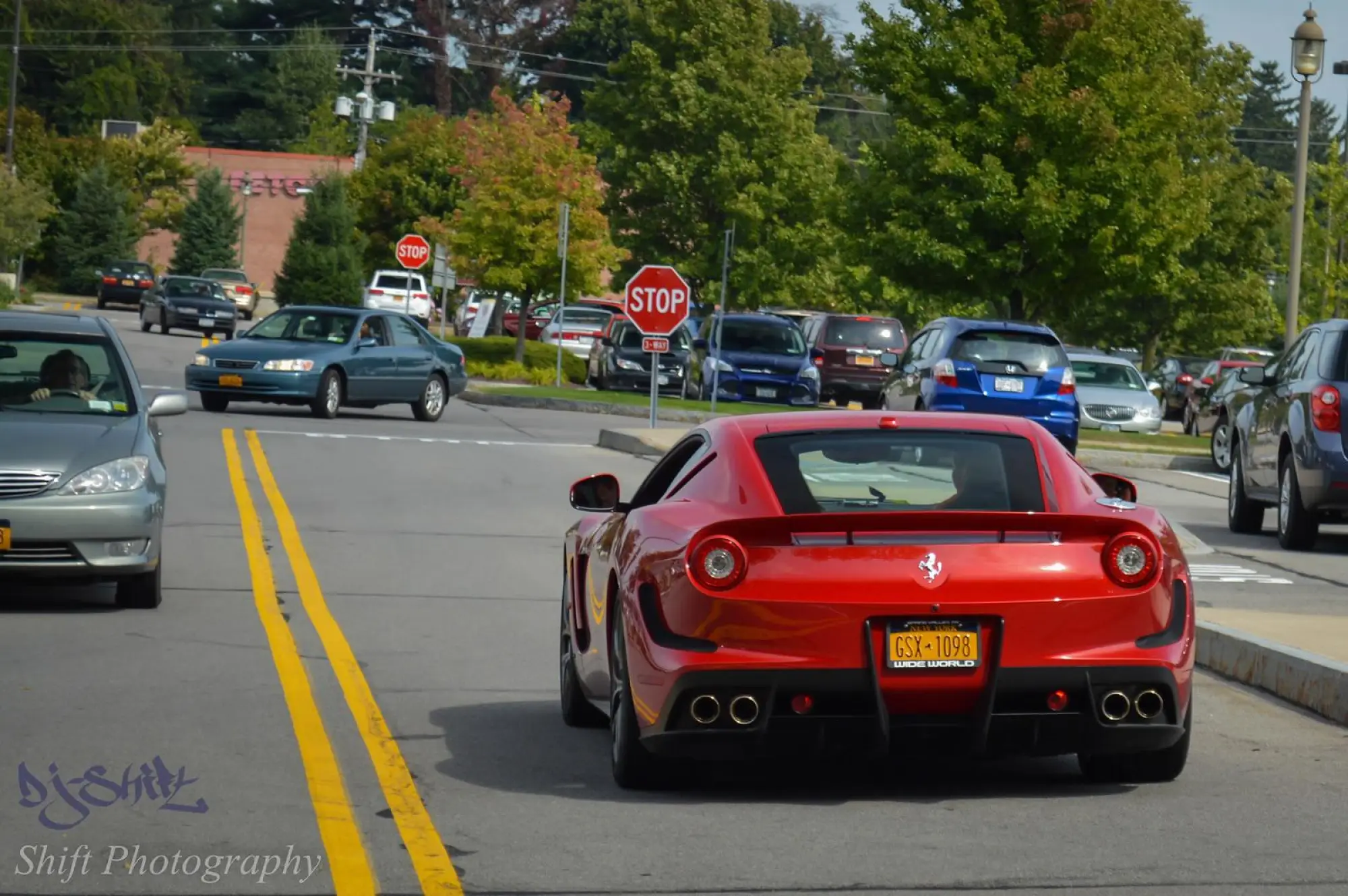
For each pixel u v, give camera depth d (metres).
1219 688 15.73
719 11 88.44
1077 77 51.47
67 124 173.62
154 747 12.32
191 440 36.06
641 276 40.72
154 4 190.75
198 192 133.25
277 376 42.97
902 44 52.16
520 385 61.75
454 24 179.62
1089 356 55.47
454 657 16.53
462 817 10.67
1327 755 12.91
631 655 11.06
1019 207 50.22
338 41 187.50
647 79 88.69
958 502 11.20
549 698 14.84
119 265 107.81
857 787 11.69
